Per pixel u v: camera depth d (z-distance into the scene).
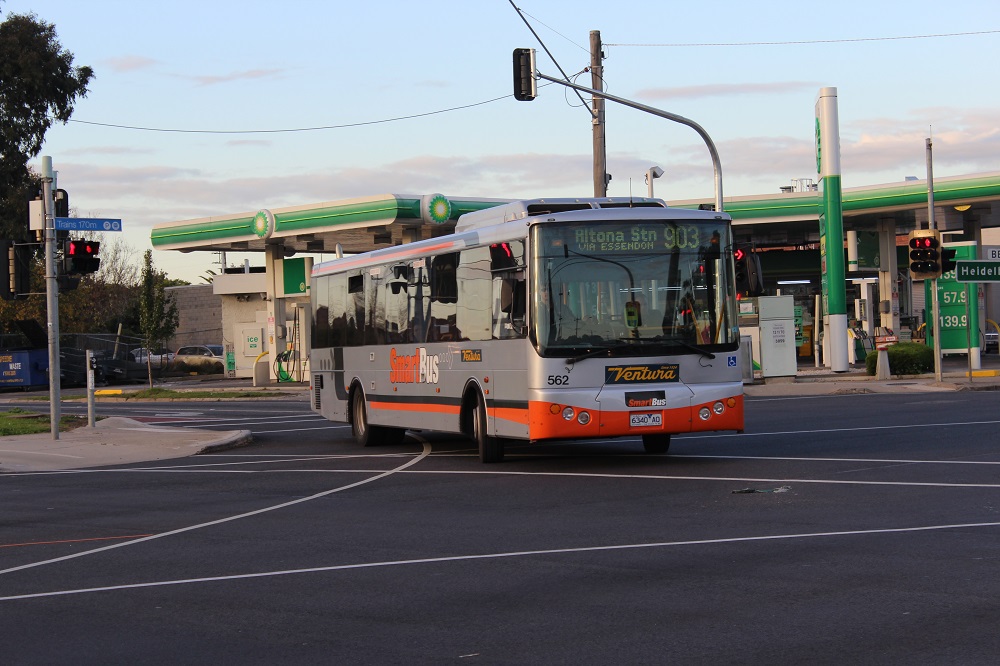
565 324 16.34
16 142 61.75
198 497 15.59
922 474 14.84
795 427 22.41
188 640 7.79
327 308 24.80
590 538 11.16
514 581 9.34
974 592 8.33
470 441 23.08
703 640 7.30
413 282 20.47
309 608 8.62
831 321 40.25
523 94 26.97
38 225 24.19
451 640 7.55
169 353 70.19
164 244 51.28
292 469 18.77
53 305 24.25
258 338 56.53
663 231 16.72
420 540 11.47
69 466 20.56
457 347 18.77
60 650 7.64
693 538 10.91
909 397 29.77
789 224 48.41
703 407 16.56
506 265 17.09
